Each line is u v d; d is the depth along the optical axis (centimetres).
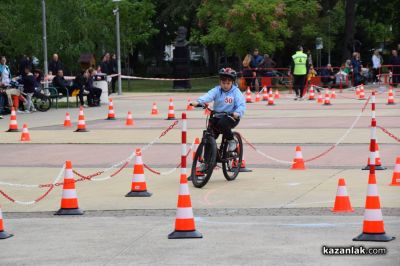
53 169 2005
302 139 2531
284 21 6175
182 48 6191
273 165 1998
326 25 7050
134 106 4334
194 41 7681
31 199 1611
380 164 1892
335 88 5978
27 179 1862
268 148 2325
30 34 5728
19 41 5709
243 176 1830
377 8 7888
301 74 4734
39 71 4238
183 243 1162
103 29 6631
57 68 4744
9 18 5638
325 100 4228
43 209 1496
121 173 1925
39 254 1120
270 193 1599
